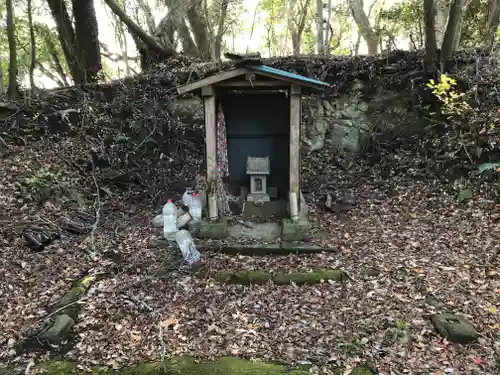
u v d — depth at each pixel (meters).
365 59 7.02
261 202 5.08
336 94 7.06
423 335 3.11
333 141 7.04
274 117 5.08
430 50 6.36
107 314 3.43
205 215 4.80
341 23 12.57
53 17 8.38
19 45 8.82
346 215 5.38
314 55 7.61
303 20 10.90
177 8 8.95
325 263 4.11
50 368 2.90
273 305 3.53
